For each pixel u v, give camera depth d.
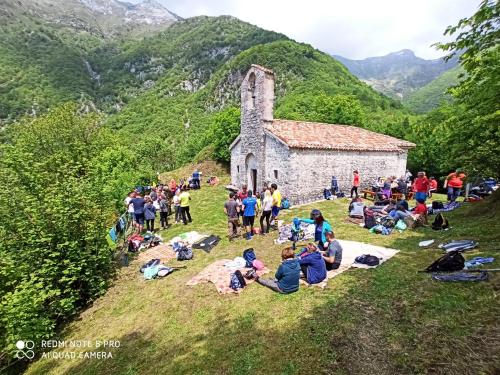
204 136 41.22
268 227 12.80
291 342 5.80
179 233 14.34
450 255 7.13
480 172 11.03
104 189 13.11
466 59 6.50
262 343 5.97
